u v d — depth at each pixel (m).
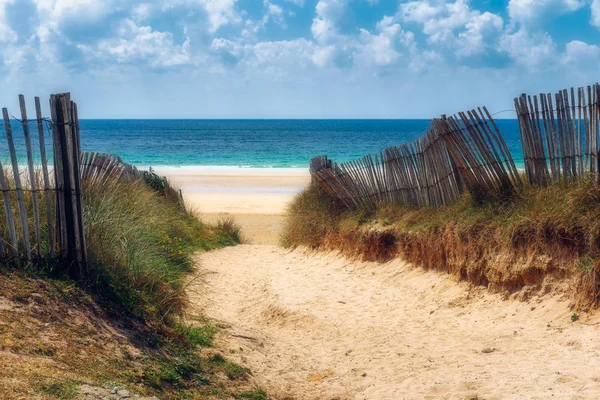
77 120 5.50
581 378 4.31
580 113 6.71
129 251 6.34
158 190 14.12
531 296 6.36
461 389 4.46
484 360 5.11
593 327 5.34
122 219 7.05
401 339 6.11
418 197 9.53
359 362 5.54
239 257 12.14
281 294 8.46
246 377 4.97
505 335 5.75
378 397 4.59
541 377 4.46
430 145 8.95
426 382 4.72
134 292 5.66
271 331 7.01
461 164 7.89
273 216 19.09
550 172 7.24
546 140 7.14
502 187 7.66
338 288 8.64
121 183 10.31
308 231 12.05
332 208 11.78
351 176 11.02
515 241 6.73
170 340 5.21
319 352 6.01
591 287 5.69
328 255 10.79
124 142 76.44
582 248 6.08
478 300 6.88
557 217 6.34
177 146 68.25
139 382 4.16
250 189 26.08
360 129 134.62
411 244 8.76
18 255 5.29
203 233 13.82
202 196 23.66
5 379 3.42
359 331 6.59
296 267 10.66
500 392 4.28
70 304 4.93
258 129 131.62
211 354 5.26
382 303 7.64
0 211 5.71
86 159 9.91
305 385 5.04
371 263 9.48
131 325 5.12
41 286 4.99
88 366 4.10
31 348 4.04
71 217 5.41
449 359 5.27
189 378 4.62
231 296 8.82
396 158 9.91
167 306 6.08
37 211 5.37
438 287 7.57
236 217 18.88
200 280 9.13
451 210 8.12
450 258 7.68
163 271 6.91
